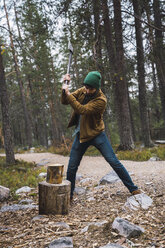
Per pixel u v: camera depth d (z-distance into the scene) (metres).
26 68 20.81
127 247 1.92
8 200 4.42
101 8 9.01
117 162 3.20
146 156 8.03
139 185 3.89
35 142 26.28
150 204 2.97
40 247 2.09
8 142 9.76
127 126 10.16
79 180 5.64
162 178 4.18
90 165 7.90
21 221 2.91
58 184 3.02
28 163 9.99
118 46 9.76
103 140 3.19
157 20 12.21
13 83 25.44
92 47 8.84
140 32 11.19
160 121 20.02
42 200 3.02
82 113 2.91
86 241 2.12
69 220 2.75
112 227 2.25
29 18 9.00
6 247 2.15
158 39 11.09
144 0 10.23
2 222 2.95
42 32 8.81
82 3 8.23
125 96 10.12
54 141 19.33
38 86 22.33
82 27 8.86
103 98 3.02
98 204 3.28
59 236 2.30
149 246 1.91
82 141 3.10
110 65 10.05
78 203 3.49
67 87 3.01
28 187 5.22
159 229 2.23
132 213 2.73
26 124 22.05
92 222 2.58
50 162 10.27
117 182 4.40
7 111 9.69
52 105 23.73
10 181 6.33
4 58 17.77
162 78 11.56
